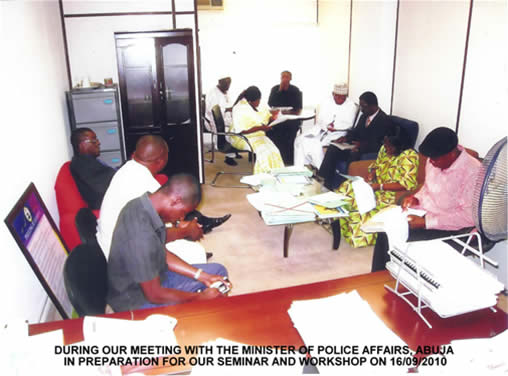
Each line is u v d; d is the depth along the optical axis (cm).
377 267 240
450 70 333
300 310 124
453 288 116
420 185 300
